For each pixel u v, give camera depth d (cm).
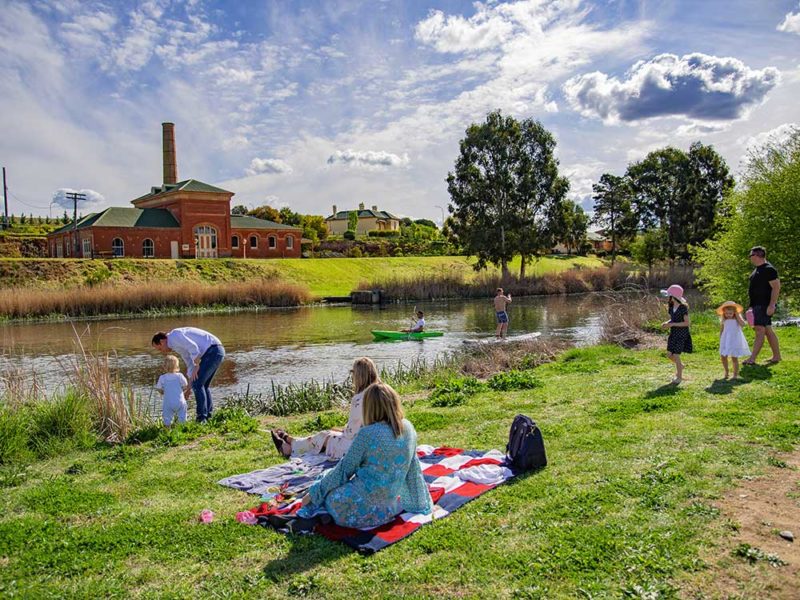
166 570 462
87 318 3666
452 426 876
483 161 5684
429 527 511
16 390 1067
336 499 511
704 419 802
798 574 415
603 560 444
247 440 869
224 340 2667
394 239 9400
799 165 2130
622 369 1277
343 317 3684
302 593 421
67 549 502
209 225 6531
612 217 8050
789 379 1001
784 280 2116
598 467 642
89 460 796
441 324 3222
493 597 405
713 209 6800
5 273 4416
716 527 488
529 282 5231
